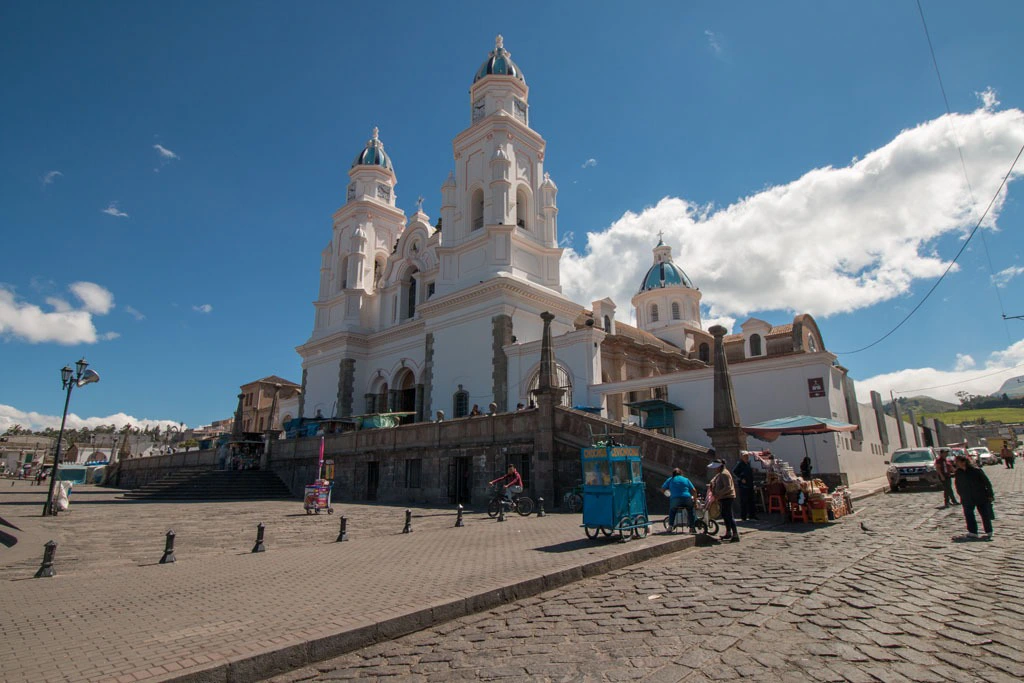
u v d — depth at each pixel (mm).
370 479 26547
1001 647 4703
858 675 4207
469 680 4543
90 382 21703
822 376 21656
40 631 5992
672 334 53562
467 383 32344
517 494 18500
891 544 10156
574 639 5410
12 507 23969
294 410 56875
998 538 10359
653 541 10422
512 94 38594
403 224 49438
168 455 43531
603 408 26297
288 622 6039
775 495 14977
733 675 4305
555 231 37469
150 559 11211
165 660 4930
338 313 44906
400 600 6730
